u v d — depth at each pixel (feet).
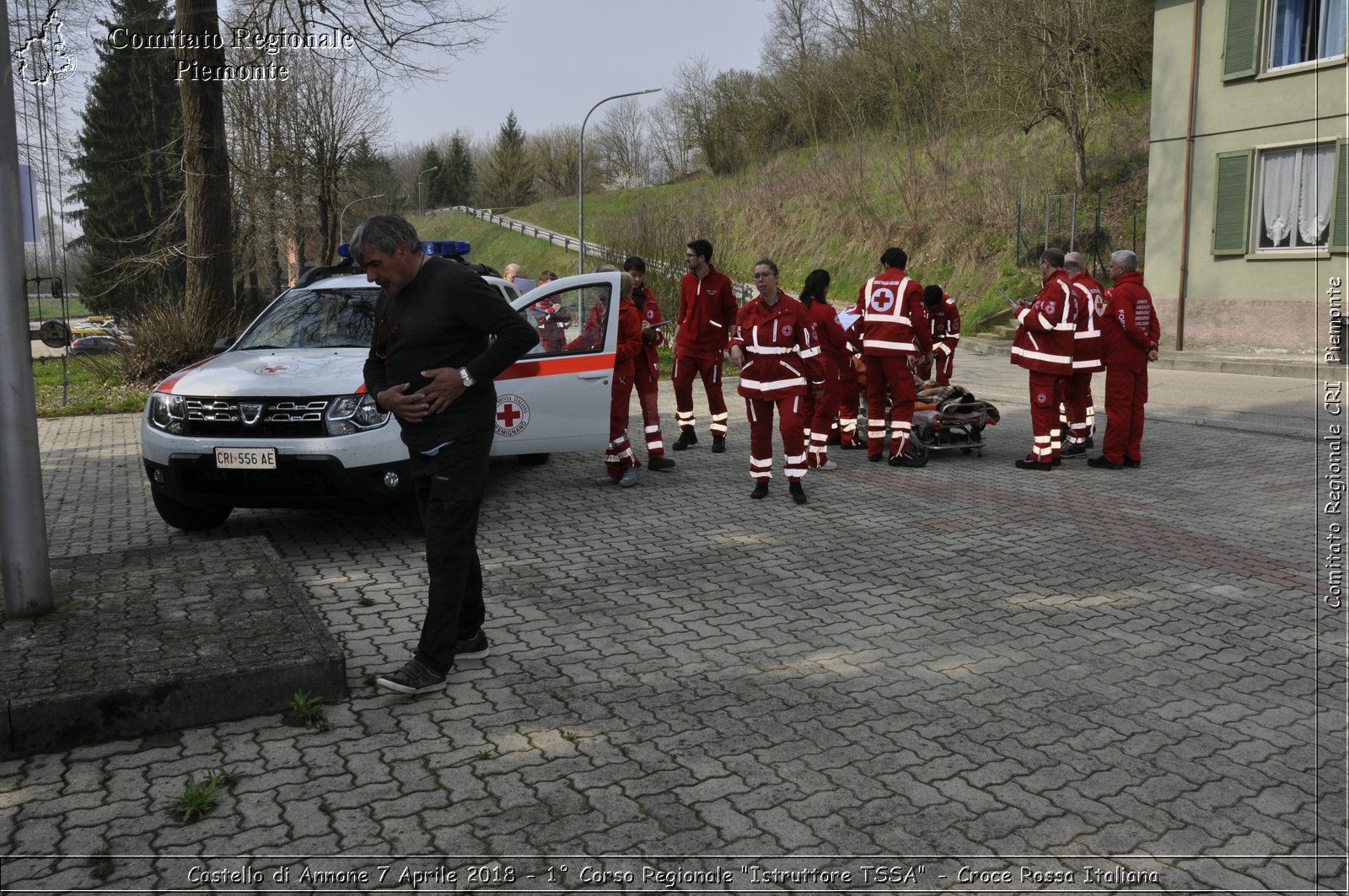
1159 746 12.32
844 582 18.89
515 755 11.95
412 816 10.58
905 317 29.30
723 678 14.34
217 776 11.25
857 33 130.21
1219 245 63.87
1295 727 12.88
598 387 25.48
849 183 113.39
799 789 11.21
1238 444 34.17
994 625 16.58
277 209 114.83
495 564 20.22
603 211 208.64
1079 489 27.22
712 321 32.60
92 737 12.07
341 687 13.34
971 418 31.27
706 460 31.78
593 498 26.40
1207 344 65.10
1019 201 89.92
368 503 20.77
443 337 13.42
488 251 218.38
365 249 13.11
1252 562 20.22
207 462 20.47
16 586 14.52
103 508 25.81
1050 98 89.20
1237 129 62.44
